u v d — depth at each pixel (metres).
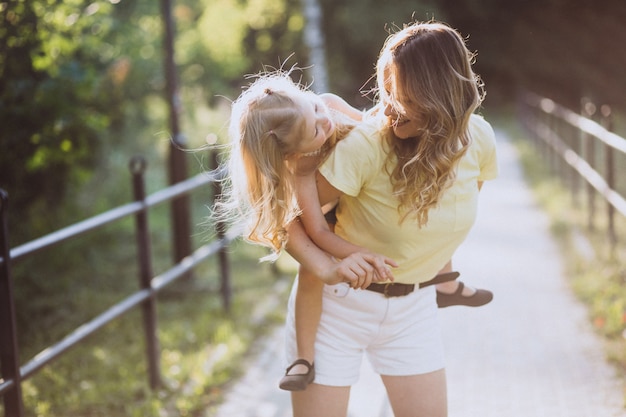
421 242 2.79
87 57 7.86
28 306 7.12
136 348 6.16
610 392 4.68
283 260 8.88
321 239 2.70
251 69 21.92
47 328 6.71
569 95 28.14
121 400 5.09
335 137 2.74
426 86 2.53
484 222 9.93
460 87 2.56
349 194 2.69
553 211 10.11
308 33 13.42
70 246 8.59
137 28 9.53
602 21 28.62
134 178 5.11
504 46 29.47
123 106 9.84
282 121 2.59
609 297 6.35
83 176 8.25
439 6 27.95
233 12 16.94
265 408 4.82
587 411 4.45
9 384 3.67
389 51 2.60
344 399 2.93
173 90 7.82
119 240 9.96
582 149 15.37
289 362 2.97
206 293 7.58
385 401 4.79
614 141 7.12
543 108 13.88
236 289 7.70
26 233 7.74
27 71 6.41
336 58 25.84
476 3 28.92
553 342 5.61
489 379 5.01
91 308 7.23
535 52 29.19
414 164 2.61
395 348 2.91
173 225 7.74
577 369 5.08
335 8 25.75
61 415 4.91
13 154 6.46
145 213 5.16
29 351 6.20
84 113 6.73
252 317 6.74
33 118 6.23
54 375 5.54
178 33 15.42
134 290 7.86
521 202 11.12
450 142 2.59
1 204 3.61
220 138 14.88
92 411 4.96
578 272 7.27
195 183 6.15
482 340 5.74
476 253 8.38
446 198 2.73
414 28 2.61
